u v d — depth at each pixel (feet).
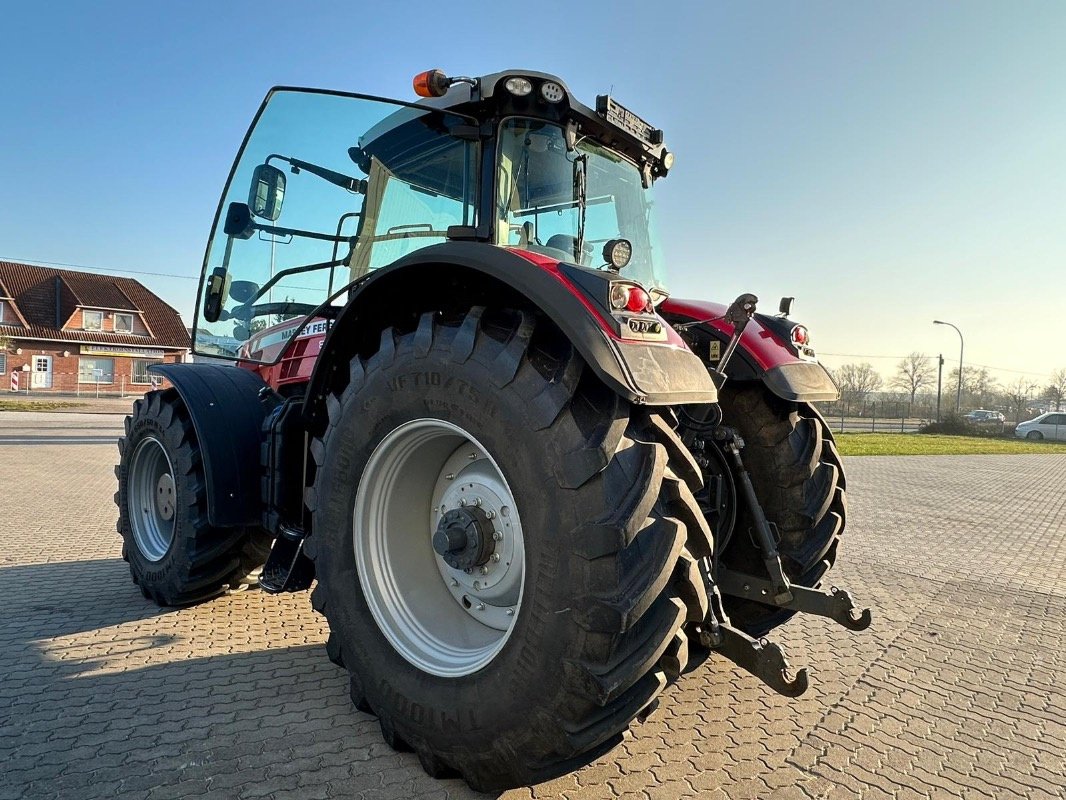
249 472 11.11
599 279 6.75
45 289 143.23
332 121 10.00
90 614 12.27
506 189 9.38
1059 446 95.66
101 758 7.55
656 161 11.85
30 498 24.84
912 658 11.34
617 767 7.73
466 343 7.02
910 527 23.94
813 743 8.40
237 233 11.43
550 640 6.15
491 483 7.64
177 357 148.77
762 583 8.89
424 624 7.88
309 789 7.07
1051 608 14.33
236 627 11.74
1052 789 7.54
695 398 6.86
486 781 6.83
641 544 6.11
